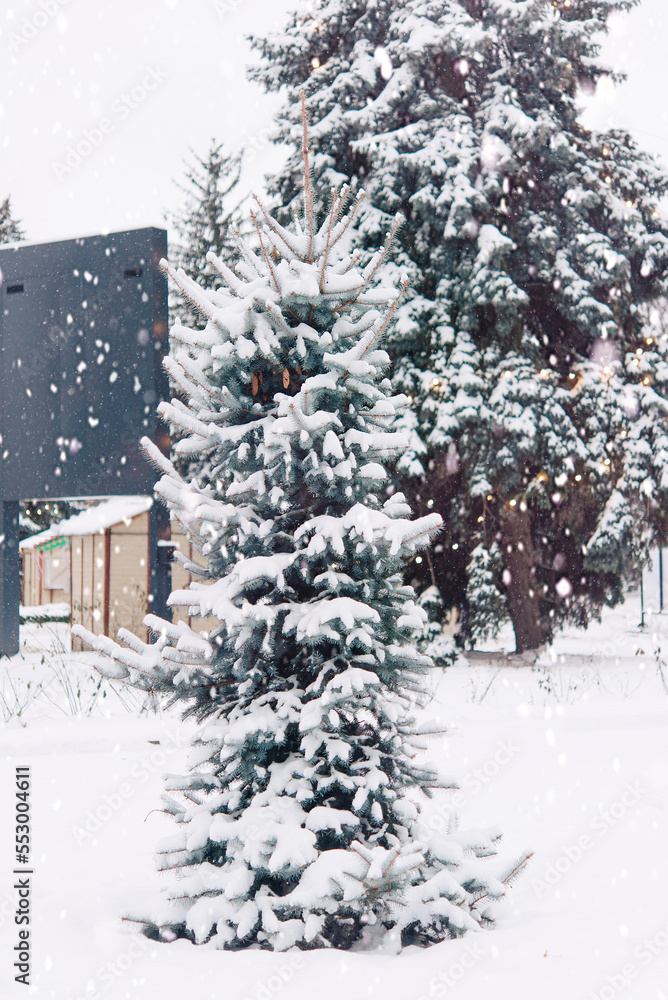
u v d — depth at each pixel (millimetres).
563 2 21422
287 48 21656
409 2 20438
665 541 20672
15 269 19281
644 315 21625
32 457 19141
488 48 21031
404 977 3854
